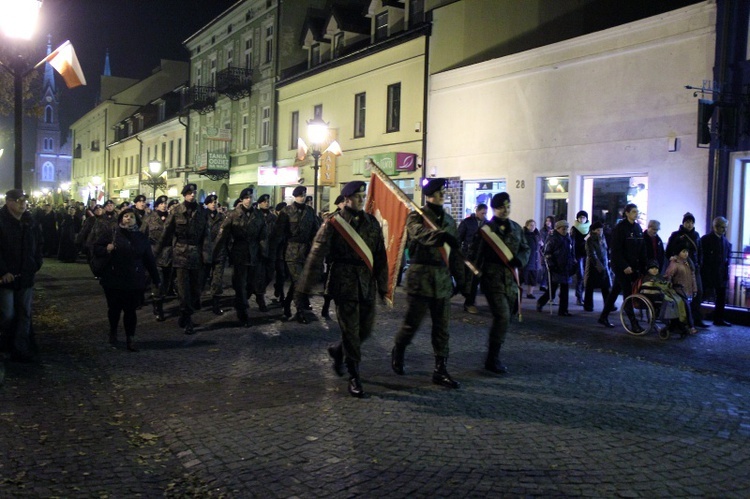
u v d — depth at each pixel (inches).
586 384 280.2
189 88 1673.2
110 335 355.3
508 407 243.1
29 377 284.2
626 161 595.8
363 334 266.2
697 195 538.0
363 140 981.8
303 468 185.8
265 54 1320.1
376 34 1003.3
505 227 293.1
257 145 1346.0
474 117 771.4
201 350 345.1
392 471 183.2
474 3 802.8
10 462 188.7
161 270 501.4
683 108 548.4
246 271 421.4
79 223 944.3
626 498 166.9
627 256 425.7
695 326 447.8
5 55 435.8
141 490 172.1
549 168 674.8
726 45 516.1
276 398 254.7
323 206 1089.4
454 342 373.7
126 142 2337.6
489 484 174.4
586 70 634.2
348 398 254.2
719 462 192.4
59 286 640.4
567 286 481.7
